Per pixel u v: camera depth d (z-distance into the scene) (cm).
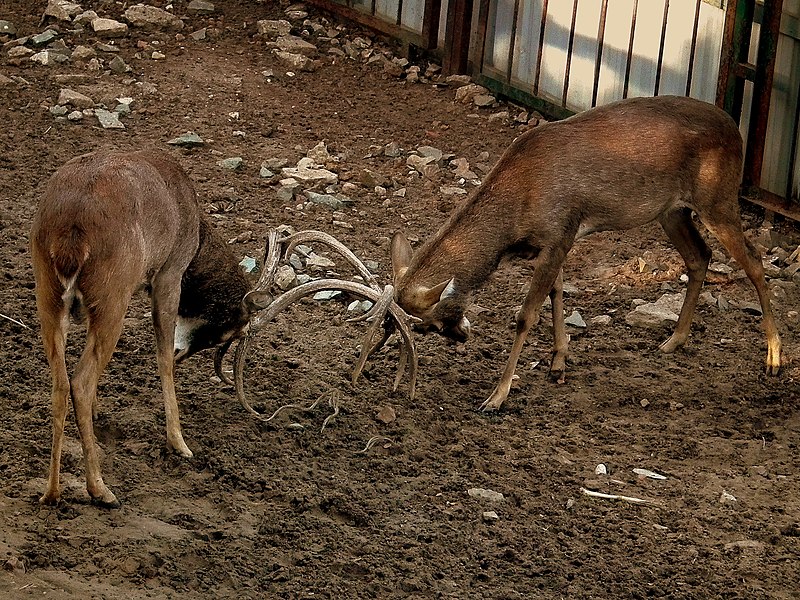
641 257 1202
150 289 780
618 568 724
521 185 920
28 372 880
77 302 682
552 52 1521
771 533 771
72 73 1508
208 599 643
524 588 695
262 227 1189
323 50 1675
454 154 1406
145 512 721
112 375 896
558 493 809
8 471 739
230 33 1694
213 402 872
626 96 1427
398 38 1675
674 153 955
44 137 1329
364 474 809
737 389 977
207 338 827
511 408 930
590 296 1134
